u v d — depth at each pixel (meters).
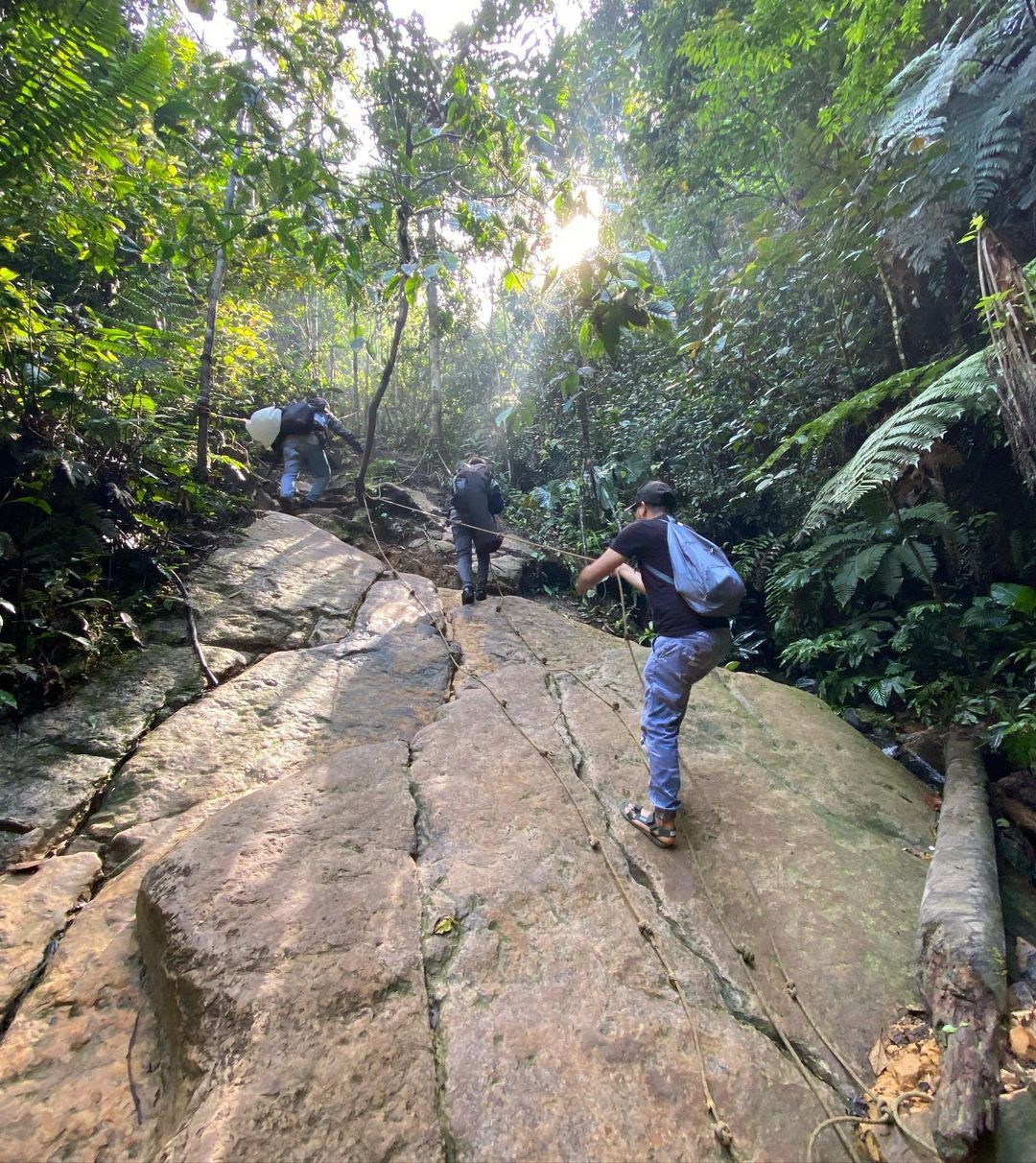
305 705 3.70
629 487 7.01
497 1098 1.67
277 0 4.54
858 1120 1.70
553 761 3.30
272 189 4.36
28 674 3.11
